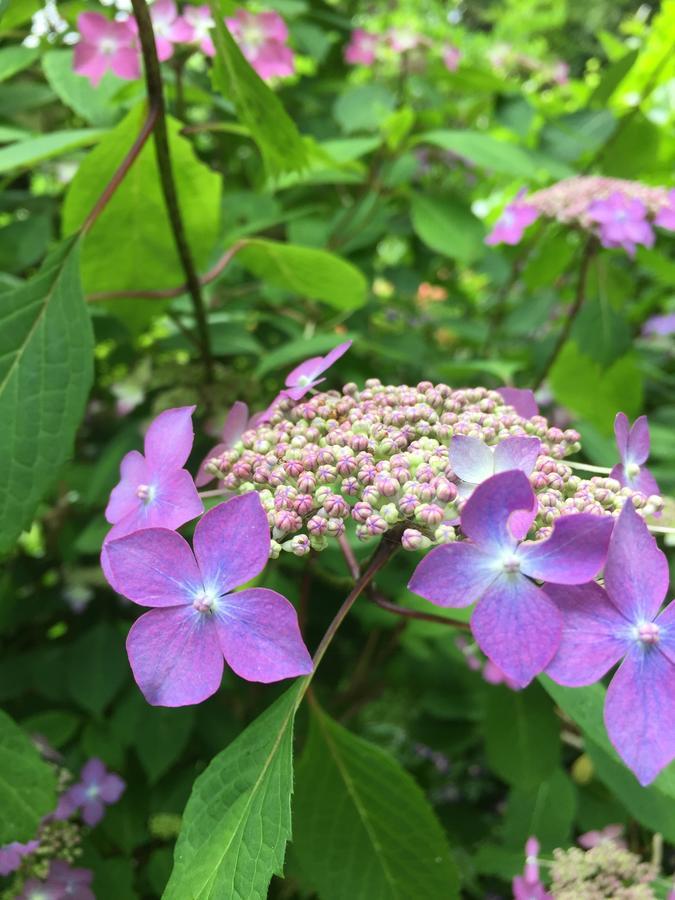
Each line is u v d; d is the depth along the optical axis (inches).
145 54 8.5
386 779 7.6
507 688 10.6
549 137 16.1
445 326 17.2
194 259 11.5
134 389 13.4
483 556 4.7
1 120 13.6
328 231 14.8
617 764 8.5
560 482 5.4
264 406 11.9
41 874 9.1
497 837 13.9
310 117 17.7
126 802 11.2
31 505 7.1
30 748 7.3
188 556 5.1
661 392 18.4
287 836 4.8
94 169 9.9
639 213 11.3
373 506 5.4
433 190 17.3
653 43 17.4
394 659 14.0
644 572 4.6
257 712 12.2
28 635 13.6
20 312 7.5
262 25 11.6
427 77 17.3
